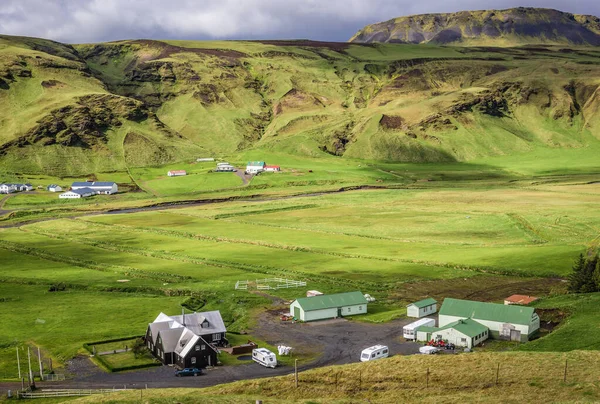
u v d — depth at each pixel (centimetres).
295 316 11775
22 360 9625
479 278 14238
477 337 9775
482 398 6244
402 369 7381
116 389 8119
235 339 10506
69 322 11650
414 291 13350
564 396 6153
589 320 9788
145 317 11931
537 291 12838
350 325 11225
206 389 7419
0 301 13238
